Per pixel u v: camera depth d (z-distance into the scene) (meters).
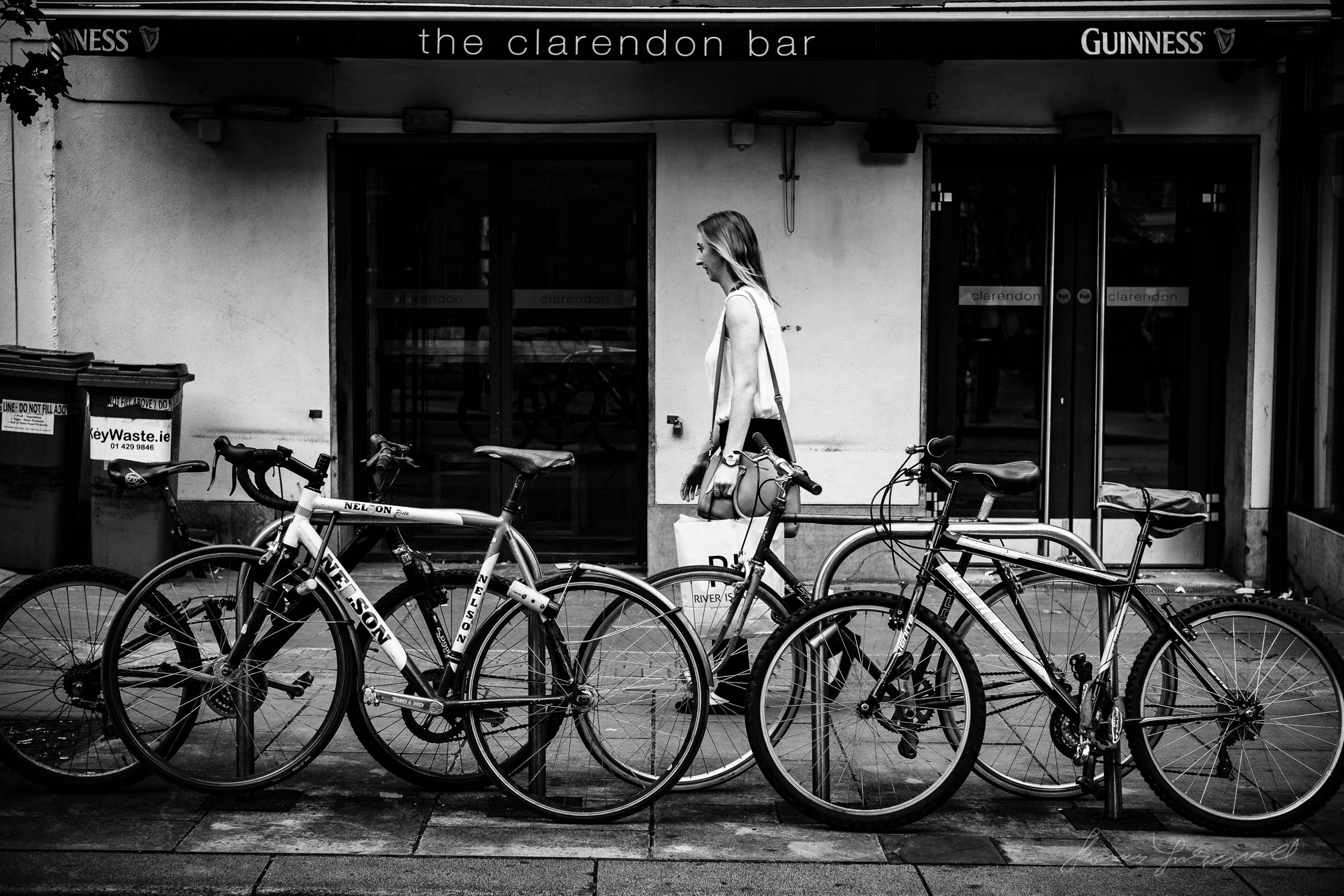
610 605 4.62
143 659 4.66
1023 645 4.64
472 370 8.48
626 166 8.31
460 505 8.54
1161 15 7.12
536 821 4.55
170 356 8.23
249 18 7.13
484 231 8.39
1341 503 7.50
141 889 3.97
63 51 7.06
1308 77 7.80
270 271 8.16
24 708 4.93
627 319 8.42
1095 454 8.38
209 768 4.85
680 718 4.65
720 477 5.37
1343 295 7.56
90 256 8.19
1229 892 4.07
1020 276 8.34
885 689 4.50
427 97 8.04
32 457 7.86
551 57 7.12
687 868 4.19
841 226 8.05
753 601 4.99
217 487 8.23
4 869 4.10
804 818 4.61
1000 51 7.10
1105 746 4.52
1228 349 8.29
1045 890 4.07
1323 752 4.57
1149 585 5.01
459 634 4.64
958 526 4.82
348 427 8.39
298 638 4.70
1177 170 8.25
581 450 8.52
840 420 8.14
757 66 7.98
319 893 3.98
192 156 8.12
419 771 4.80
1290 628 4.55
